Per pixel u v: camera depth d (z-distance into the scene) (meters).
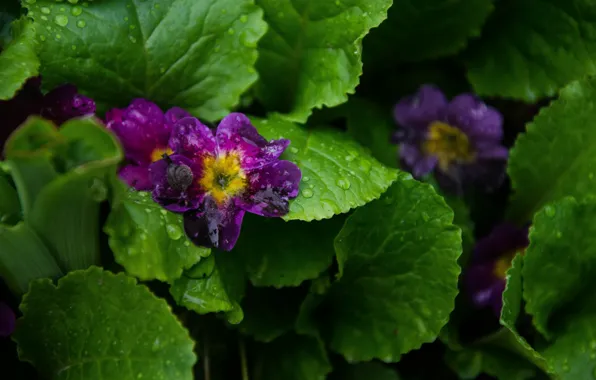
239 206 0.28
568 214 0.30
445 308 0.30
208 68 0.30
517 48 0.35
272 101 0.32
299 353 0.32
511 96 0.35
